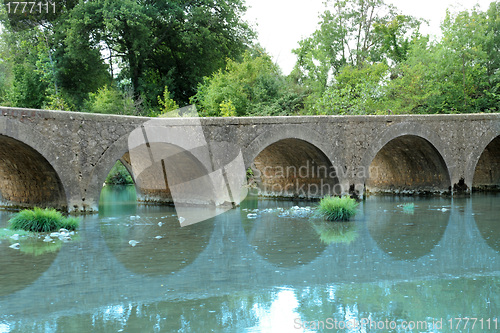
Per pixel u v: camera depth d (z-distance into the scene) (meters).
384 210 14.72
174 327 5.09
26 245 9.35
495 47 30.34
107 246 9.30
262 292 6.30
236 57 34.22
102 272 7.32
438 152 18.58
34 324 5.16
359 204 16.38
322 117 16.50
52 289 6.44
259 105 26.31
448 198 18.05
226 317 5.39
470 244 9.45
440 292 6.32
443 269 7.50
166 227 11.70
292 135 15.88
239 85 26.92
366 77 29.55
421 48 30.61
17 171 13.67
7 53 31.55
